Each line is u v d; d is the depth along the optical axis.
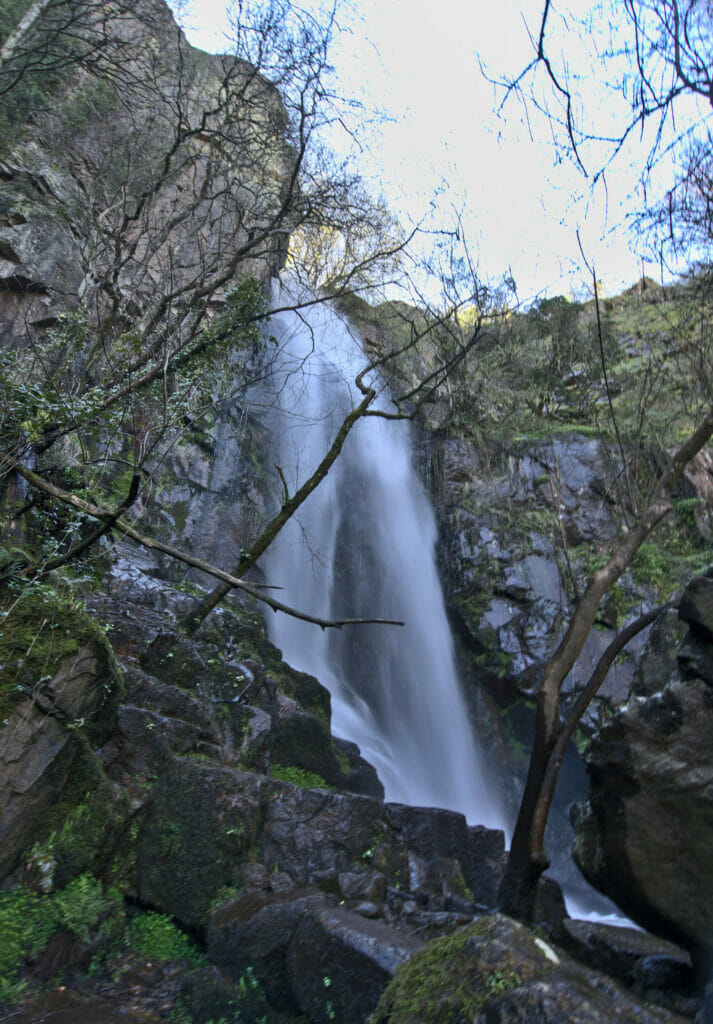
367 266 10.82
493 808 15.84
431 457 18.61
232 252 10.11
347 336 17.42
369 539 16.91
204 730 6.76
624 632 5.95
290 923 4.97
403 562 17.22
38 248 12.41
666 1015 3.06
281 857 5.91
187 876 5.40
